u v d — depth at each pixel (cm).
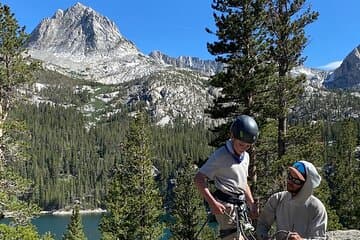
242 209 376
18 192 1845
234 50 2069
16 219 1758
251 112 2000
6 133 1975
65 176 15338
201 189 375
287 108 1988
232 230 373
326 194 2433
